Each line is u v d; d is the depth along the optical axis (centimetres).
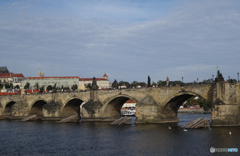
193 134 10144
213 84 11675
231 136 9438
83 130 12338
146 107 13700
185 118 17662
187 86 12638
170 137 9794
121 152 7900
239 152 7506
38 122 16888
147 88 14138
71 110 18850
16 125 15425
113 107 16550
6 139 10575
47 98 19312
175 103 14075
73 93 17725
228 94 11394
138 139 9656
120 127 12875
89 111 16012
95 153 7900
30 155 7944
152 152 7775
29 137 10925
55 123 15912
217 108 11344
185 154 7462
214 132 10200
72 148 8631
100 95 16288
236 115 11462
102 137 10331
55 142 9694
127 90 15025
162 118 13988
